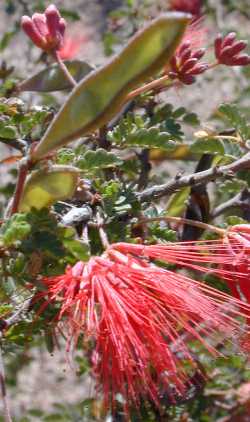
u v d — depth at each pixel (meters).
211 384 0.33
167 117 0.30
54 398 0.50
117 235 0.24
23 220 0.20
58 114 0.20
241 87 0.48
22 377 0.50
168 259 0.22
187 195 0.28
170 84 0.28
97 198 0.24
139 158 0.30
